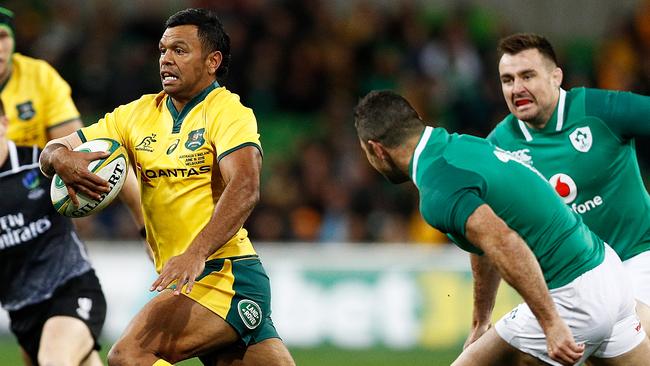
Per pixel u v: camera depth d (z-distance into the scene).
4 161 22.11
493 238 15.91
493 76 58.56
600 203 20.27
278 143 54.50
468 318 41.16
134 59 53.78
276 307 40.88
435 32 59.66
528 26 66.12
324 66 57.12
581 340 17.78
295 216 48.06
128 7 62.06
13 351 37.47
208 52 18.36
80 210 18.44
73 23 56.75
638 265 20.45
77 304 22.02
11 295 22.38
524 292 15.98
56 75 25.20
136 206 21.84
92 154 18.16
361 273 41.12
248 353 19.03
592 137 19.98
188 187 18.22
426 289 41.19
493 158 17.17
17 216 21.98
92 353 22.42
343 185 49.50
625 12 66.69
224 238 17.09
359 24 59.22
